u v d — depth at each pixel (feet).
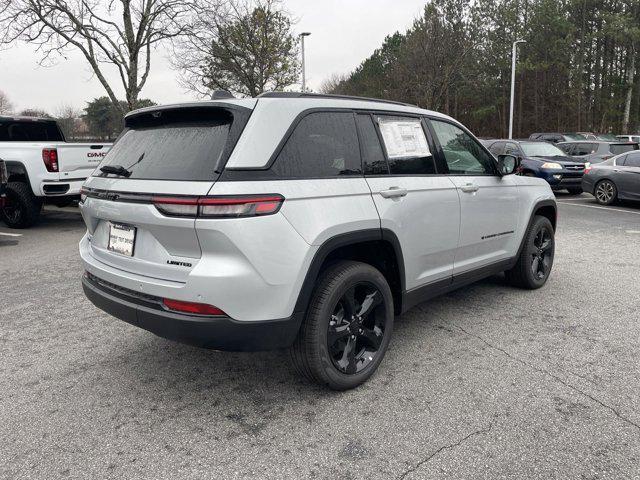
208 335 8.39
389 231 10.43
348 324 10.02
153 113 9.95
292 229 8.71
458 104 139.03
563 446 8.30
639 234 27.09
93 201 10.18
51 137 34.73
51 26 37.60
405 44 95.81
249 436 8.79
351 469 7.85
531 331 13.21
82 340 13.14
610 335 12.88
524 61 120.37
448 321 14.01
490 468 7.80
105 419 9.39
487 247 14.08
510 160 14.08
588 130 129.80
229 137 8.57
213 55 55.06
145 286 8.90
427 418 9.21
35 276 19.58
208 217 8.04
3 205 26.30
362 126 10.68
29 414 9.57
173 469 7.93
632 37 110.83
